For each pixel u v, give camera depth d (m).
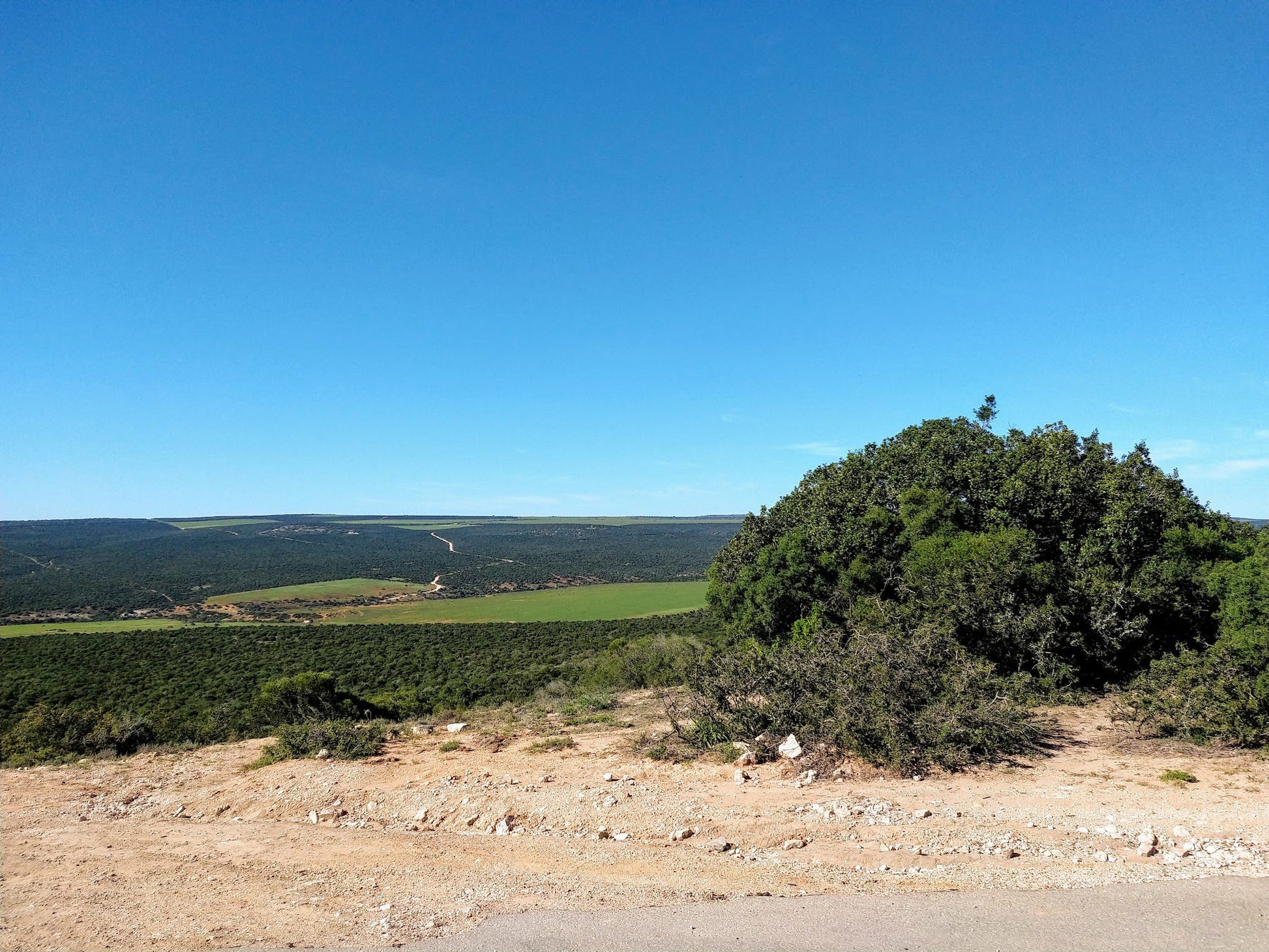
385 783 12.25
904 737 11.06
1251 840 7.25
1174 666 12.65
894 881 6.59
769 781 10.73
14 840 10.26
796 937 5.44
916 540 20.73
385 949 5.73
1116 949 5.01
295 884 7.72
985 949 5.09
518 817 9.97
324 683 21.41
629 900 6.53
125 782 14.57
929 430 25.30
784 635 22.67
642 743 13.35
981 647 16.97
